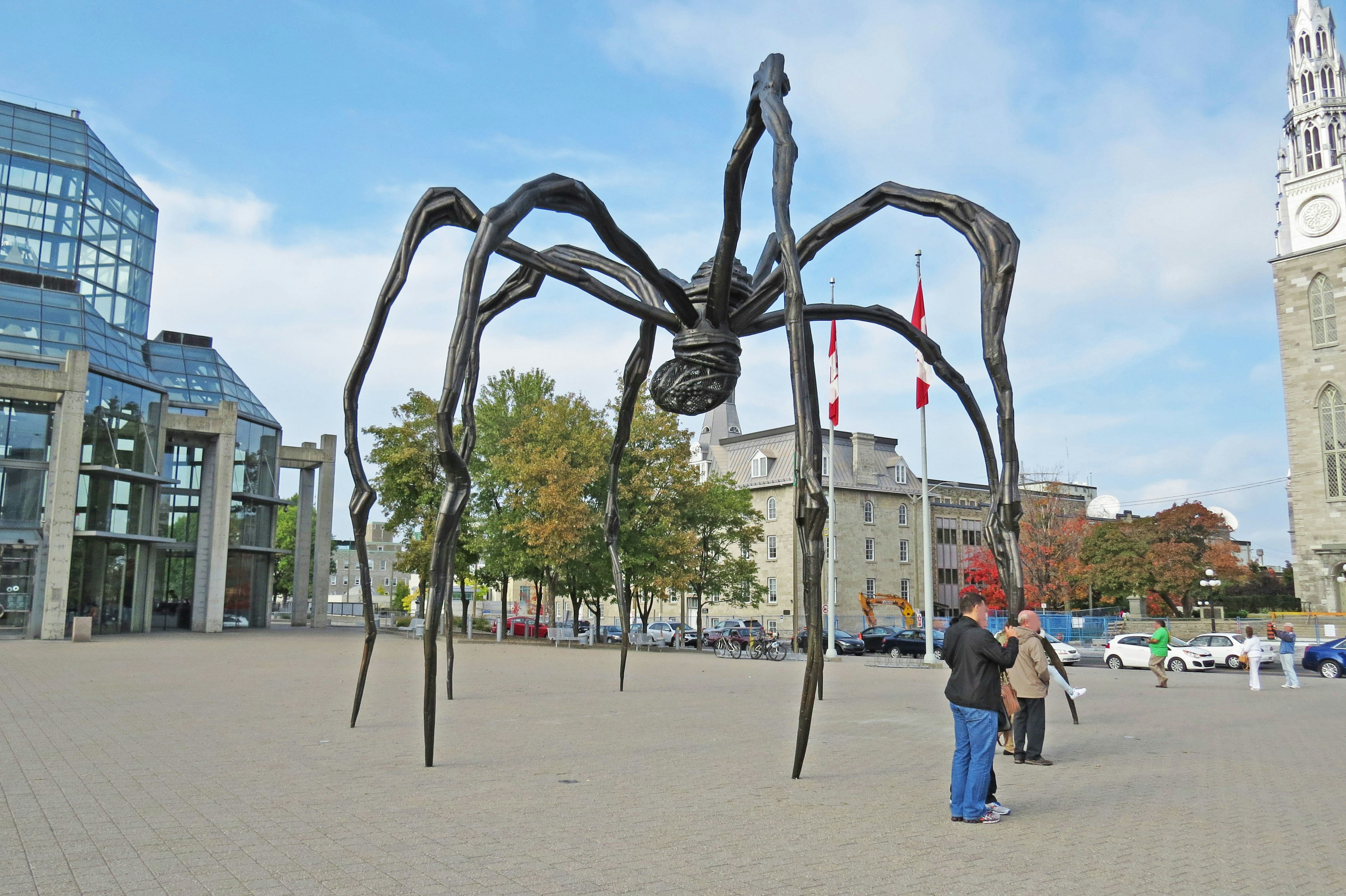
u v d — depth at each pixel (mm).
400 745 10102
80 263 45406
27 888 4918
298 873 5219
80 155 46219
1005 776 9109
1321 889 5285
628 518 39719
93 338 39094
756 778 8422
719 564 46344
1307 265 58469
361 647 33000
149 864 5387
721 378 9633
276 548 51812
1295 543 57469
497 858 5582
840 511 68125
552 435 38469
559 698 15812
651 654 36031
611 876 5223
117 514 38781
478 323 10906
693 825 6523
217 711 13164
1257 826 6938
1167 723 14117
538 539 36469
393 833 6188
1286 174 61219
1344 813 7469
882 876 5336
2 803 7062
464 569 43250
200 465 46312
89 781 7957
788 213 7461
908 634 43625
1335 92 60344
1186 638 46469
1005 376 8312
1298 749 11352
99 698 14805
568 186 8688
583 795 7539
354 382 9461
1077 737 12281
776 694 17375
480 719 12625
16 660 23516
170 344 50625
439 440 8242
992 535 8578
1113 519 75438
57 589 34094
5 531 35312
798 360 7309
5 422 35750
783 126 7723
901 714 14008
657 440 40844
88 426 37344
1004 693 9633
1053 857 5852
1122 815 7234
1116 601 59594
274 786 7797
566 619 54906
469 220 9336
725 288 9289
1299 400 58125
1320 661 28984
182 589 45344
